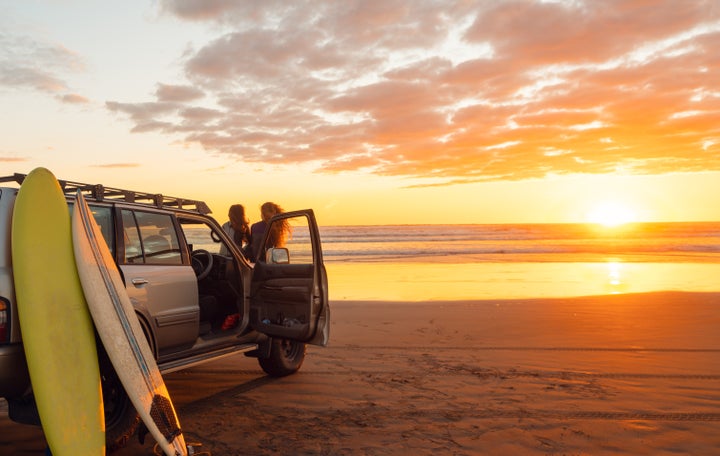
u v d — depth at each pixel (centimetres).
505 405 502
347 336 835
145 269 441
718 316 1016
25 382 341
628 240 5741
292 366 610
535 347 757
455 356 705
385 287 1584
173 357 464
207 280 585
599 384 572
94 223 390
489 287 1594
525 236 6769
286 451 396
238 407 500
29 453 394
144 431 392
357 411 487
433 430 438
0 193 363
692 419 464
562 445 407
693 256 3372
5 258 345
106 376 386
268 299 550
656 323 944
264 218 681
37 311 330
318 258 518
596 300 1241
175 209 508
